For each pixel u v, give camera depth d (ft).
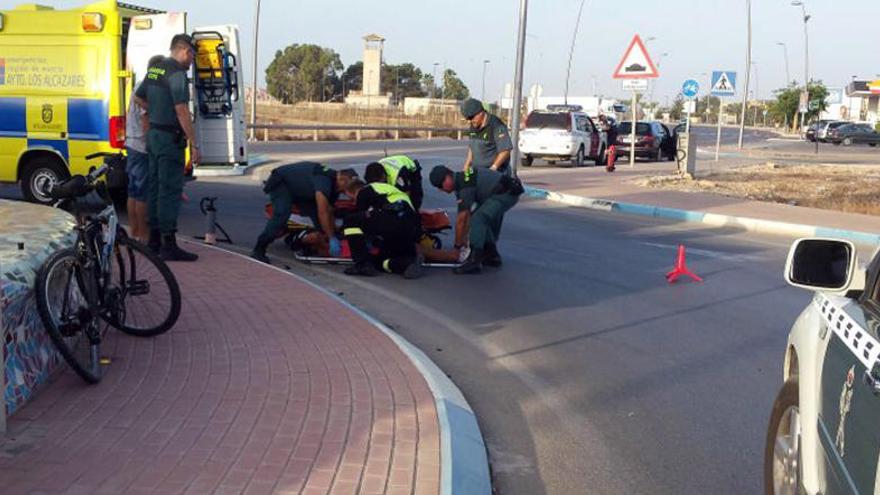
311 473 14.23
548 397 20.27
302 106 245.24
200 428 15.89
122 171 21.03
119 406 16.80
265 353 20.61
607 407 19.70
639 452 17.20
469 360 22.93
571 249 40.34
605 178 78.38
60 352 17.06
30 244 18.45
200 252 33.17
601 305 29.30
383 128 142.00
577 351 23.95
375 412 17.07
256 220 44.68
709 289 32.22
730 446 17.57
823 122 213.25
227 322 23.21
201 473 14.06
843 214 54.29
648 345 24.68
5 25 42.50
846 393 9.82
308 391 18.12
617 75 72.69
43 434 15.37
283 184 33.68
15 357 16.42
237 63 45.42
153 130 30.01
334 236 33.96
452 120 217.15
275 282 28.37
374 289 30.60
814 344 11.86
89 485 13.47
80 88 42.04
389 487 13.85
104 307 19.43
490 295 30.22
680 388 21.08
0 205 24.73
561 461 16.70
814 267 11.86
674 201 59.31
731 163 105.60
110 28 41.73
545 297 30.22
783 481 12.80
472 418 18.21
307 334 22.39
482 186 33.73
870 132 190.80
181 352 20.38
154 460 14.47
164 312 21.16
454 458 15.17
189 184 60.90
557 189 66.44
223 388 18.07
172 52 29.94
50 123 42.37
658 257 38.96
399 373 19.56
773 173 87.97
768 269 36.70
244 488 13.58
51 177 43.14
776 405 13.38
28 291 16.65
